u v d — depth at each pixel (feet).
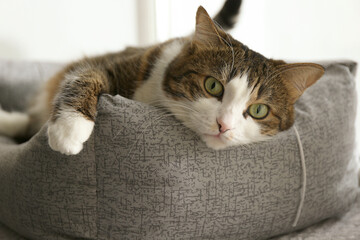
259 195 3.59
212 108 3.27
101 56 4.78
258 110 3.46
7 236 3.82
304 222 4.07
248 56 3.56
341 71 4.55
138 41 7.72
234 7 5.21
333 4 6.28
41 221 3.44
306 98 4.14
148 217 3.27
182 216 3.34
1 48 6.82
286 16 6.41
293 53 6.53
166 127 3.27
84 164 3.19
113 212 3.28
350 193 4.53
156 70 3.92
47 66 6.21
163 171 3.18
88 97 3.35
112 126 3.15
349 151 4.36
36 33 7.05
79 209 3.29
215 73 3.40
